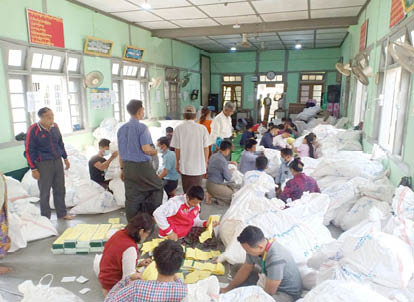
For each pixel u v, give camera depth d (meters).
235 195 3.36
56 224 3.56
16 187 3.98
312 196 2.90
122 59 7.15
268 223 2.54
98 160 4.23
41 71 4.98
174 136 3.66
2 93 4.23
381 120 4.32
